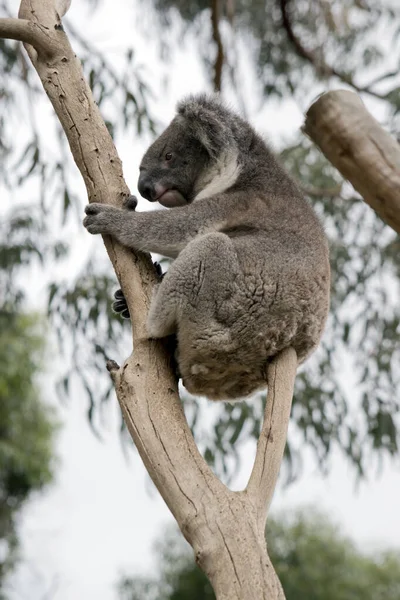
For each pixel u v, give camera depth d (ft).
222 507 17.35
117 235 22.88
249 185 26.14
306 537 72.74
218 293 22.36
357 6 52.95
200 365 22.90
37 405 77.82
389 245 48.06
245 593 16.14
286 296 22.85
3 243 49.42
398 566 77.82
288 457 44.27
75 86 24.03
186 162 28.17
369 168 21.06
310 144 49.47
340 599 69.82
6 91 47.88
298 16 57.47
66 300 44.60
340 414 46.26
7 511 76.69
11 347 73.41
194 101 27.45
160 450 18.83
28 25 24.20
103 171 23.50
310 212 25.91
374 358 47.29
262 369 23.24
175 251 23.52
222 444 43.98
